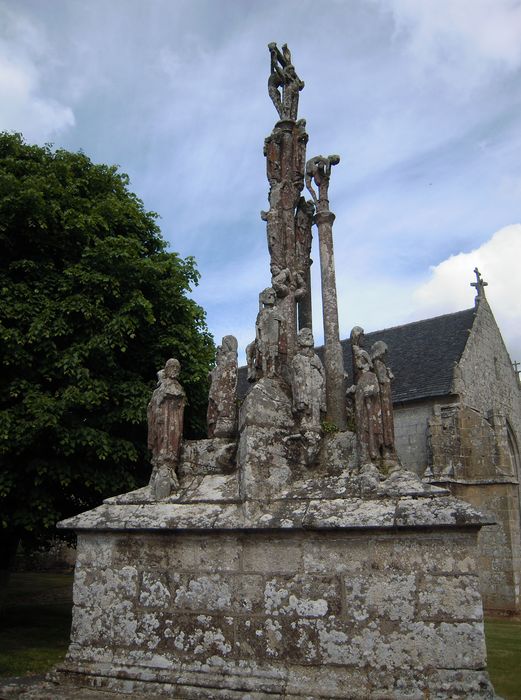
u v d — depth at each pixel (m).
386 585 6.61
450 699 6.01
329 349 9.87
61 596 22.33
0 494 11.73
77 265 13.48
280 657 6.83
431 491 6.83
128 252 13.91
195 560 7.55
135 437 13.99
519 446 26.56
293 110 11.09
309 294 10.59
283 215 10.33
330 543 6.96
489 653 11.81
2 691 7.45
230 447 8.46
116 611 7.79
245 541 7.36
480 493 21.38
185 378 14.52
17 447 11.98
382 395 7.71
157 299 14.72
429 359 24.70
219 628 7.20
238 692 6.73
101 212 14.89
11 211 13.02
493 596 20.58
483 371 24.97
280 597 7.00
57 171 14.85
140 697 7.02
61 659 11.16
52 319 12.76
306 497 7.42
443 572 6.44
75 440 12.13
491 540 20.97
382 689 6.30
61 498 13.90
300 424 8.12
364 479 7.21
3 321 12.61
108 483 12.95
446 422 21.88
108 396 13.12
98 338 12.81
